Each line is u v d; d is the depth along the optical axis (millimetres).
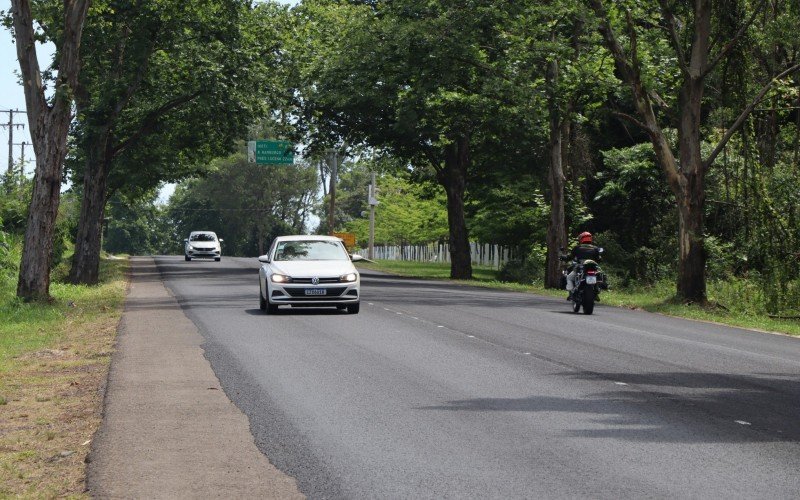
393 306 24953
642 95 29703
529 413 9859
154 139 47281
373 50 39156
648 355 15203
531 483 7039
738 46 30219
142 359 14094
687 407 10312
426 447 8258
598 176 48438
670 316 25391
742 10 29688
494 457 7879
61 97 25812
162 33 38969
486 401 10570
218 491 6859
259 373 12656
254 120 42250
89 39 37594
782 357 15477
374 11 42969
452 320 20938
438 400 10633
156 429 9023
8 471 7641
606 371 13125
